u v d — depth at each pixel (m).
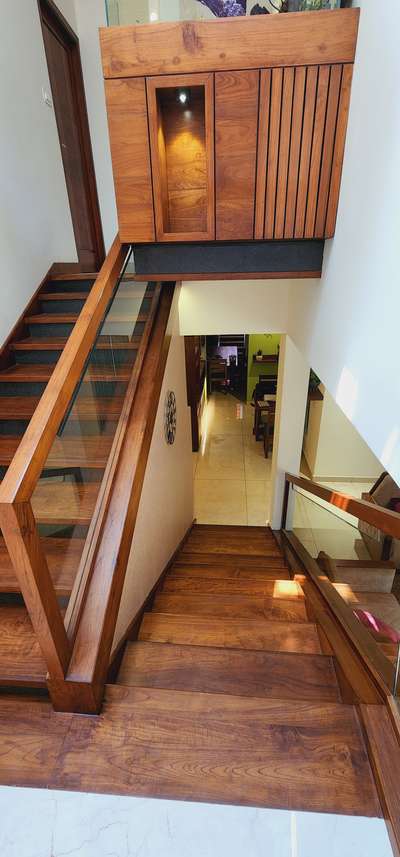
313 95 1.53
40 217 3.19
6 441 2.33
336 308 1.71
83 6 3.90
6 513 0.99
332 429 5.30
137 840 1.07
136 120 1.65
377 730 1.19
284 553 3.45
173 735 1.25
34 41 3.06
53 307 3.16
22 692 1.41
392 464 1.17
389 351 1.17
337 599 2.03
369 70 1.30
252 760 1.19
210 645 1.89
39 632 1.19
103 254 4.75
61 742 1.24
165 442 2.85
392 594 1.54
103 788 1.15
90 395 1.64
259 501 5.22
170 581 2.72
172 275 2.05
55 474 1.25
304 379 3.45
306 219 1.73
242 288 3.19
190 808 1.11
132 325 2.32
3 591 1.61
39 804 1.13
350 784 1.13
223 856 1.05
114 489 1.87
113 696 1.36
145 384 2.40
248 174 1.69
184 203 1.92
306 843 1.05
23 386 2.61
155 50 1.52
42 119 3.21
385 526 1.28
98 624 1.41
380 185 1.22
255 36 1.47
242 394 9.23
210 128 1.62
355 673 1.41
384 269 1.20
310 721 1.27
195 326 3.34
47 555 1.20
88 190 4.46
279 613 2.25
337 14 1.41
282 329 3.30
